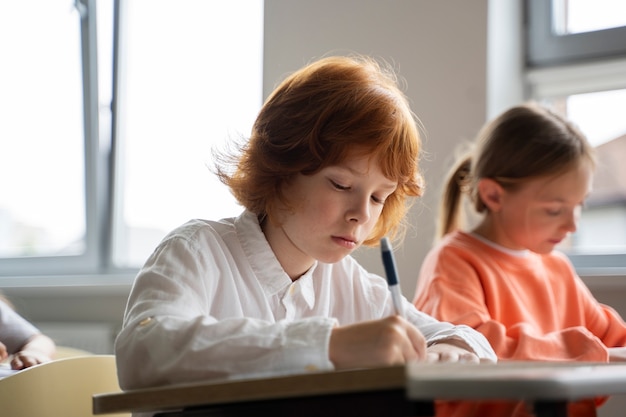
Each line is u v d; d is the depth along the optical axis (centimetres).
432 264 194
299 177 122
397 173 121
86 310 311
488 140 199
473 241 197
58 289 312
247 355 93
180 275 114
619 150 248
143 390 88
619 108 248
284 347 92
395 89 127
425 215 241
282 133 124
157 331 100
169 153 319
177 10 319
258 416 86
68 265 338
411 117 126
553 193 190
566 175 189
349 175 118
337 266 145
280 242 129
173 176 319
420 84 247
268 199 125
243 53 303
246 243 129
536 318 196
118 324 295
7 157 351
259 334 94
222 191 306
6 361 204
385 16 254
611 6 252
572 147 189
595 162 194
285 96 127
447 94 243
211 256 122
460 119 241
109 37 330
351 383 75
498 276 193
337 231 119
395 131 120
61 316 315
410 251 241
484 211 202
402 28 251
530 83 259
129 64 329
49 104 343
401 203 138
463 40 243
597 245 248
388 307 146
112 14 329
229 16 307
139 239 328
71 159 340
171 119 319
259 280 128
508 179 193
